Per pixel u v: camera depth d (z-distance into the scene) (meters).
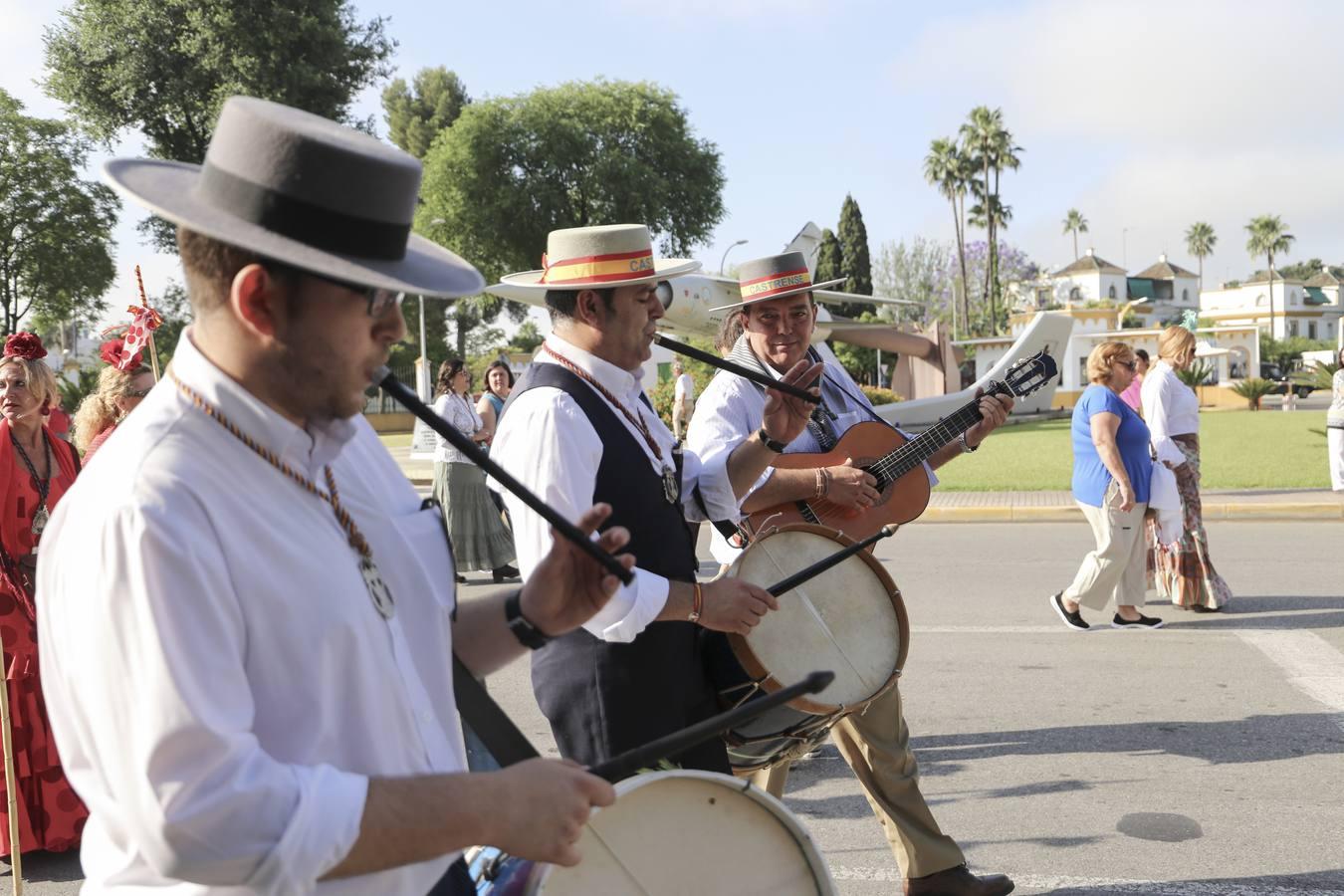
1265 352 80.56
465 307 57.00
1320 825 3.82
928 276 68.06
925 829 3.25
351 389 1.27
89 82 33.06
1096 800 4.09
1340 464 12.50
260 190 1.20
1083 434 6.54
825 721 2.73
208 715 1.08
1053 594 7.73
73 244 40.56
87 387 23.66
